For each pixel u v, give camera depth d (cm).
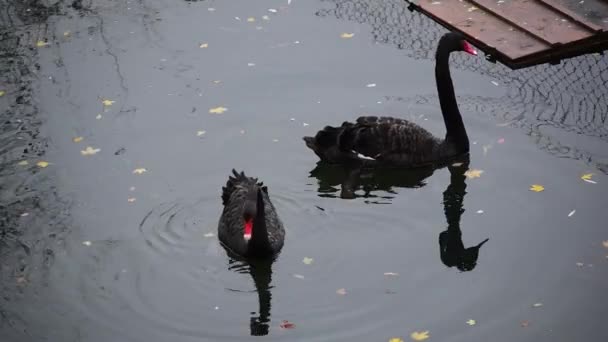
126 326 1052
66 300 1094
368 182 1330
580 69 1540
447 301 1080
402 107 1472
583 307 1059
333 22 1717
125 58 1631
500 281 1109
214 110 1469
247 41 1666
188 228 1223
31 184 1305
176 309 1080
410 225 1229
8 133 1426
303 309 1077
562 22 1619
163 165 1343
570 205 1234
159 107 1484
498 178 1310
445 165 1365
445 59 1346
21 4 1847
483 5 1686
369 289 1105
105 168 1337
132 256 1169
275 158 1365
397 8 1755
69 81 1567
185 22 1745
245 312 1074
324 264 1155
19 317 1067
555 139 1377
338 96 1498
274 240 1180
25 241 1194
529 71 1545
